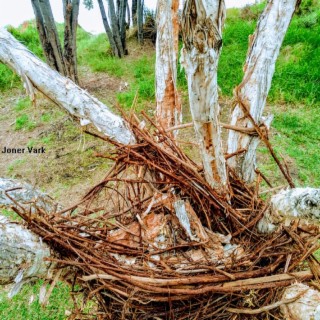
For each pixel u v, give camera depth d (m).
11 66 1.55
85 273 1.39
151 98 5.94
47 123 5.57
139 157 1.57
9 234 1.15
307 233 1.53
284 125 4.91
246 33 7.78
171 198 1.61
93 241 1.40
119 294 1.39
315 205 1.13
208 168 1.50
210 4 0.93
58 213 1.46
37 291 2.81
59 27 10.27
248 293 1.38
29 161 4.64
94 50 9.07
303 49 6.77
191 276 1.35
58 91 1.55
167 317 1.41
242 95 1.70
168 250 1.51
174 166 1.59
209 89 1.15
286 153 4.29
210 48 1.02
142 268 1.37
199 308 1.37
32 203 1.44
